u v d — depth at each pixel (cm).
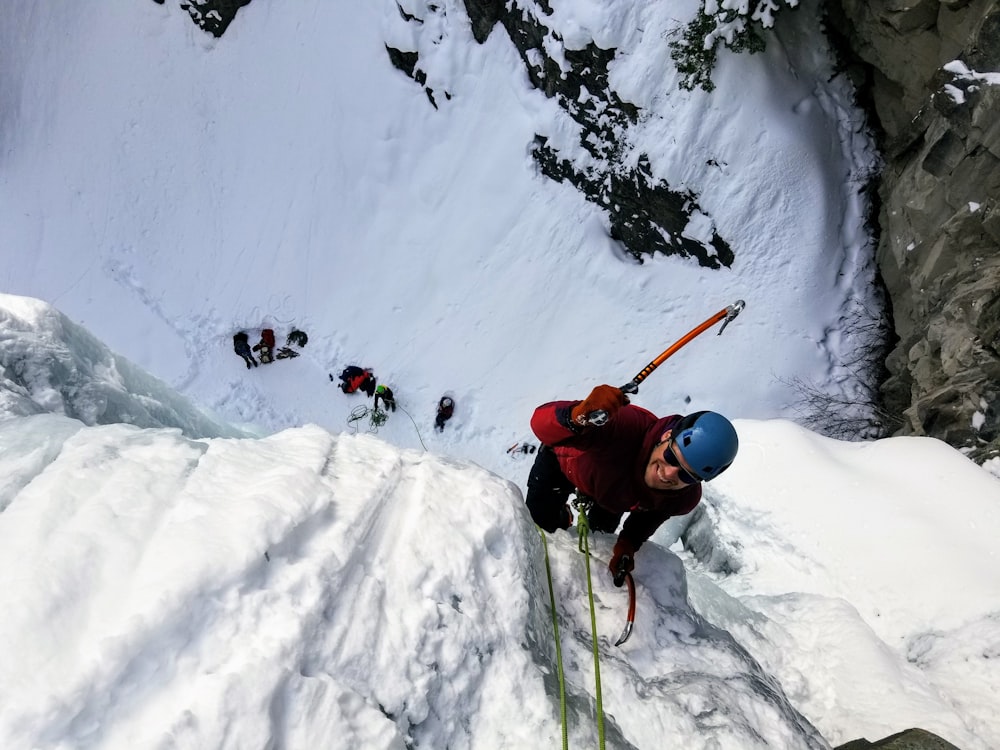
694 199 966
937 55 817
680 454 217
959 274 790
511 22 1009
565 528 310
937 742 252
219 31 1211
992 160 739
